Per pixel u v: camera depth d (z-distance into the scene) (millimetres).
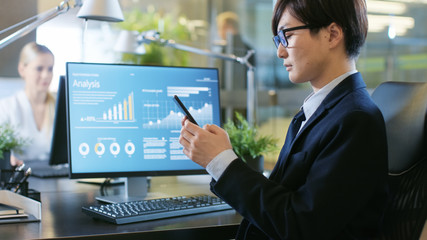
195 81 1604
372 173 944
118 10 1972
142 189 1566
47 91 3422
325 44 1055
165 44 2527
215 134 1088
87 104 1466
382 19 3951
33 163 2600
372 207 1000
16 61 3330
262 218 981
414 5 4031
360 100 1016
